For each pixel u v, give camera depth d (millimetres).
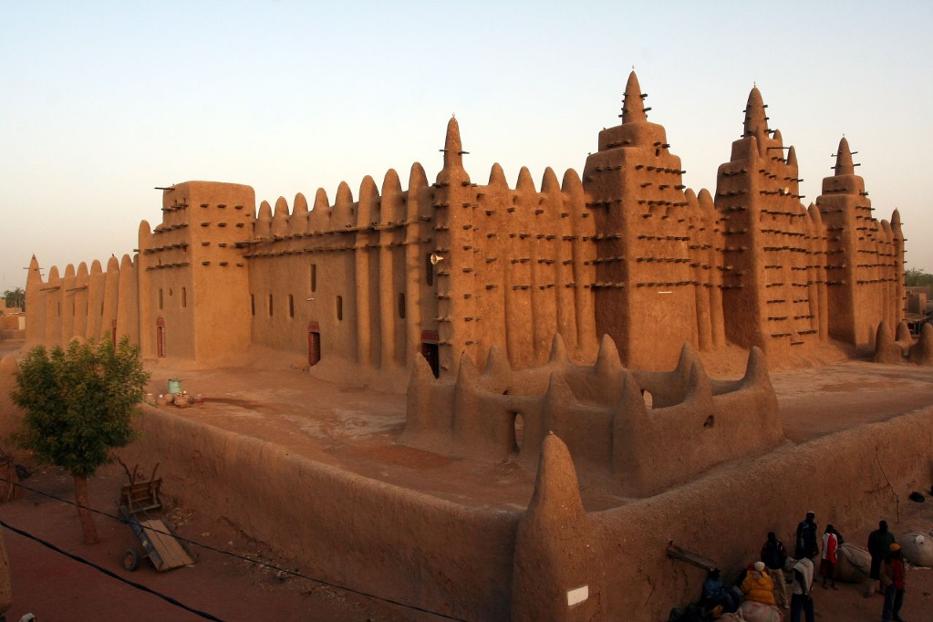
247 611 14367
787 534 14438
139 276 40969
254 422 23828
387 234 28891
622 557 11594
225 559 17016
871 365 36406
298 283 34562
